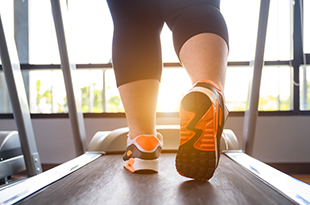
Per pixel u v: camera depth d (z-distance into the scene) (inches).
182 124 23.3
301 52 110.0
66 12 59.2
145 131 30.2
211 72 24.3
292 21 111.4
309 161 105.3
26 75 119.6
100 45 118.7
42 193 22.5
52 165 108.0
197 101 22.5
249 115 57.4
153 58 28.4
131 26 28.2
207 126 22.7
